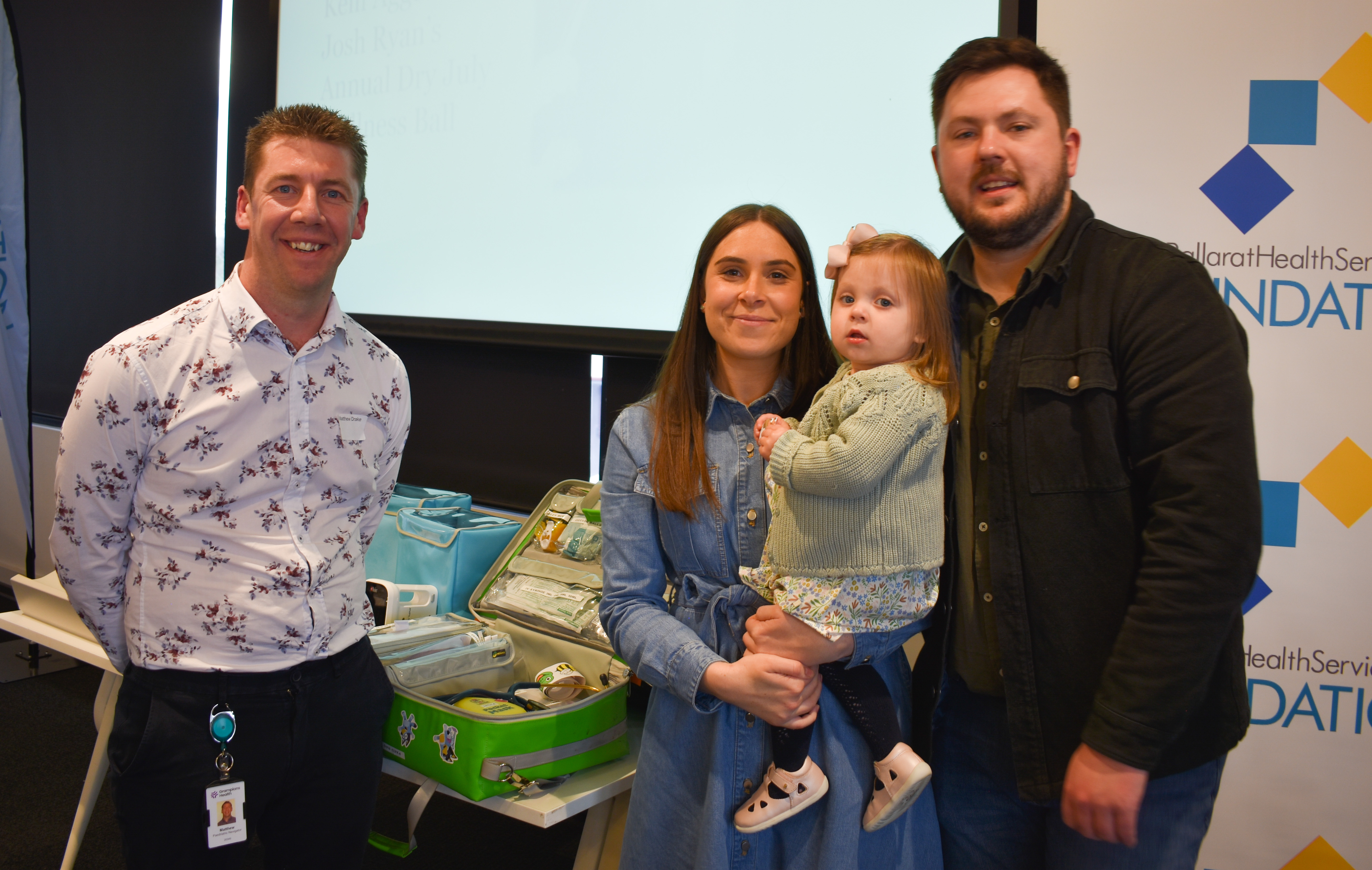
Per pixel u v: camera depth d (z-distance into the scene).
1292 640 1.66
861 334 1.24
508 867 2.30
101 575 1.40
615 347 2.58
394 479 1.67
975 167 1.22
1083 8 1.72
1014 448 1.20
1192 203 1.68
